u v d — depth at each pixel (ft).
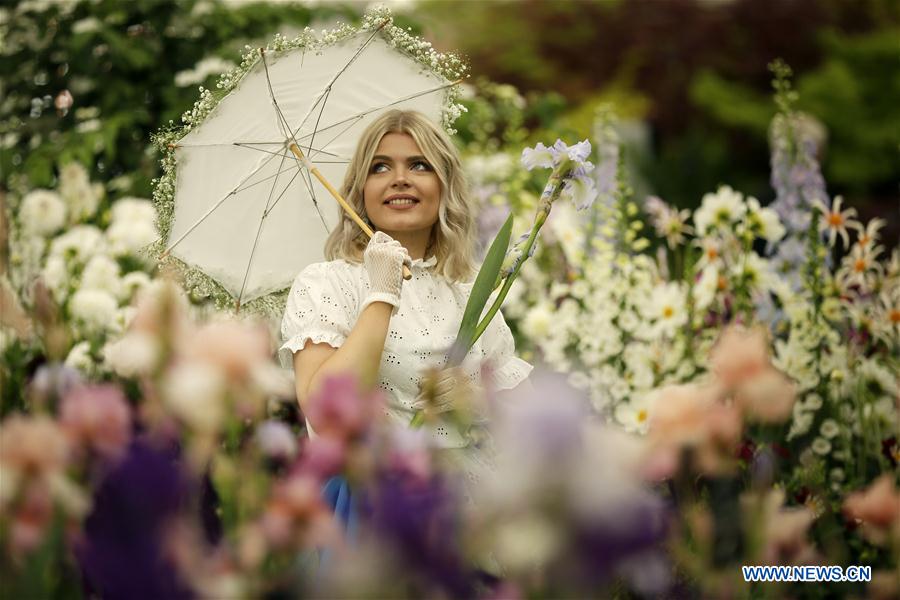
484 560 2.36
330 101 8.51
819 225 10.48
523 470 1.65
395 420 6.97
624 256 10.86
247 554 2.34
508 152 15.42
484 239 13.32
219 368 2.74
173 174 8.46
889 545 5.66
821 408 9.91
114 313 10.00
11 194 13.66
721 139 35.35
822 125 35.68
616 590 2.80
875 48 35.88
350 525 5.05
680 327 10.37
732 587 3.42
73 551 2.28
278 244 8.36
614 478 1.66
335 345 6.97
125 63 14.53
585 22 35.94
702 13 35.58
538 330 10.99
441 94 8.81
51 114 14.94
